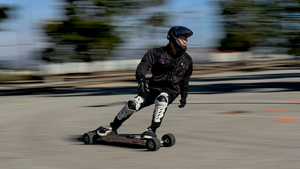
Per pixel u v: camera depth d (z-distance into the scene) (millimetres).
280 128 5266
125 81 18266
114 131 4648
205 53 26719
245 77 17672
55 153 4133
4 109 8789
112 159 3768
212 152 3971
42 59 21484
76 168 3457
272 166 3355
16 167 3562
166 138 4320
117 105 8727
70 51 22203
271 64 29172
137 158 3777
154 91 4246
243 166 3379
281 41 30047
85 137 4598
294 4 28969
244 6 27859
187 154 3906
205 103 8500
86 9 22250
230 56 27938
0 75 20047
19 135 5367
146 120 6430
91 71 23219
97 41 22562
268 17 29031
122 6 22547
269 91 10742
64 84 17453
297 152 3865
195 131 5258
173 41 4039
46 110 8328
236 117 6383
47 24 21125
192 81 16438
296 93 9984
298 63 29875
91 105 8945
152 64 4156
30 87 16344
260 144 4305
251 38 28422
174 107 7965
